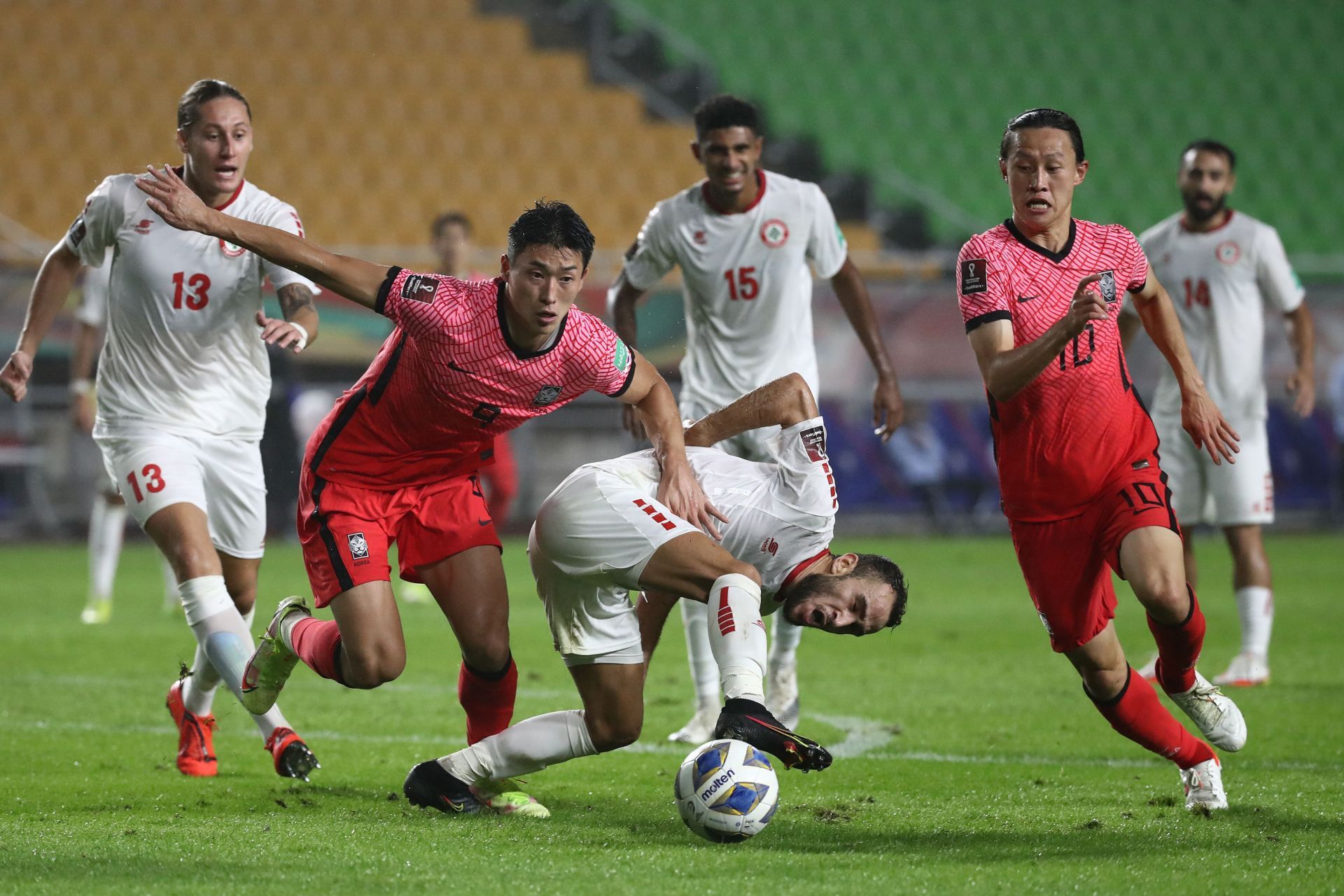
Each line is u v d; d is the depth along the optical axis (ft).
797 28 293.84
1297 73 308.81
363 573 52.60
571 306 48.60
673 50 281.13
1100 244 54.39
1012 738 70.18
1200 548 198.49
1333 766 62.44
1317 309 209.87
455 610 53.57
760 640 46.98
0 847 45.34
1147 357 197.06
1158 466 53.88
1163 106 296.92
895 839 47.57
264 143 252.01
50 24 259.39
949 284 205.26
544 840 47.16
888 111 283.18
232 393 63.36
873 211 262.88
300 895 39.47
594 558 49.06
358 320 189.98
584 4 281.54
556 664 97.14
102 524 119.96
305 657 54.03
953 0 304.50
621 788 58.44
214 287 61.67
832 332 202.28
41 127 246.47
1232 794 55.16
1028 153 52.75
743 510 50.75
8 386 62.18
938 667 95.25
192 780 59.36
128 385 61.93
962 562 172.55
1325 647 104.01
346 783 59.06
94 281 112.16
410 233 246.47
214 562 59.11
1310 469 211.61
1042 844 46.60
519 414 51.75
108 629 114.11
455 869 42.47
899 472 207.00
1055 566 53.57
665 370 186.39
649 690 86.99
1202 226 90.43
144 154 246.88
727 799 45.14
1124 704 52.75
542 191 255.29
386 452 52.75
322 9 270.87
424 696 83.82
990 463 209.46
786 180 78.07
